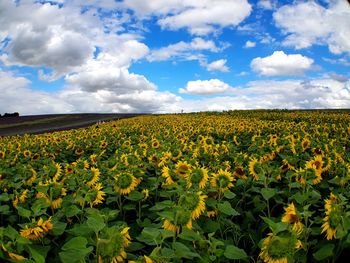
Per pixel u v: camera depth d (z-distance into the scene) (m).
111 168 6.66
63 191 4.55
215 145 9.53
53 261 3.24
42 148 12.98
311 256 3.70
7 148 13.39
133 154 7.46
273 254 2.71
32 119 66.75
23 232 3.17
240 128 16.02
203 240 2.90
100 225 2.54
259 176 4.92
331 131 15.30
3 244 2.45
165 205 3.55
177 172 5.10
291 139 10.03
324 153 7.85
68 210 3.80
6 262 2.44
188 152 8.66
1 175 6.41
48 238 3.61
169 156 6.87
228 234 4.29
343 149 8.74
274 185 5.85
